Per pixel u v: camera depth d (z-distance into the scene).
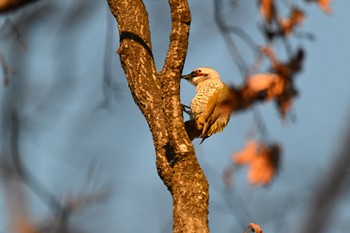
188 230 8.48
